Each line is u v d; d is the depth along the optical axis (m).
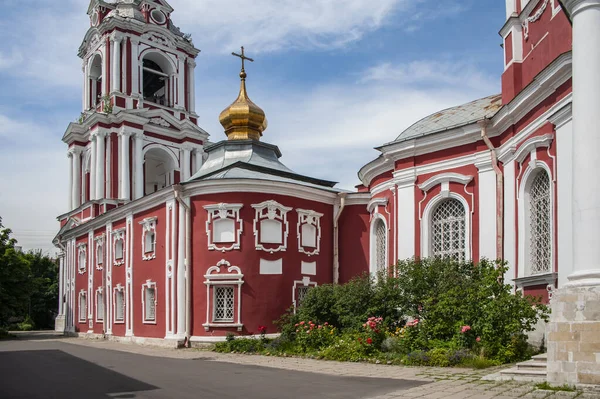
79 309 40.41
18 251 46.22
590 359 11.49
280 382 14.02
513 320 16.16
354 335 19.59
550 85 17.11
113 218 34.69
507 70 20.62
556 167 16.91
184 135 44.03
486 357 16.17
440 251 22.98
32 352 24.72
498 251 20.28
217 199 26.22
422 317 18.92
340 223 28.56
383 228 26.75
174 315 26.70
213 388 13.20
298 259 26.86
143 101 42.78
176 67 45.06
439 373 14.88
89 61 45.31
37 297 63.12
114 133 41.31
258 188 26.22
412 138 23.58
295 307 25.70
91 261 38.28
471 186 21.95
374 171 26.73
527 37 19.78
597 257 11.80
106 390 13.20
